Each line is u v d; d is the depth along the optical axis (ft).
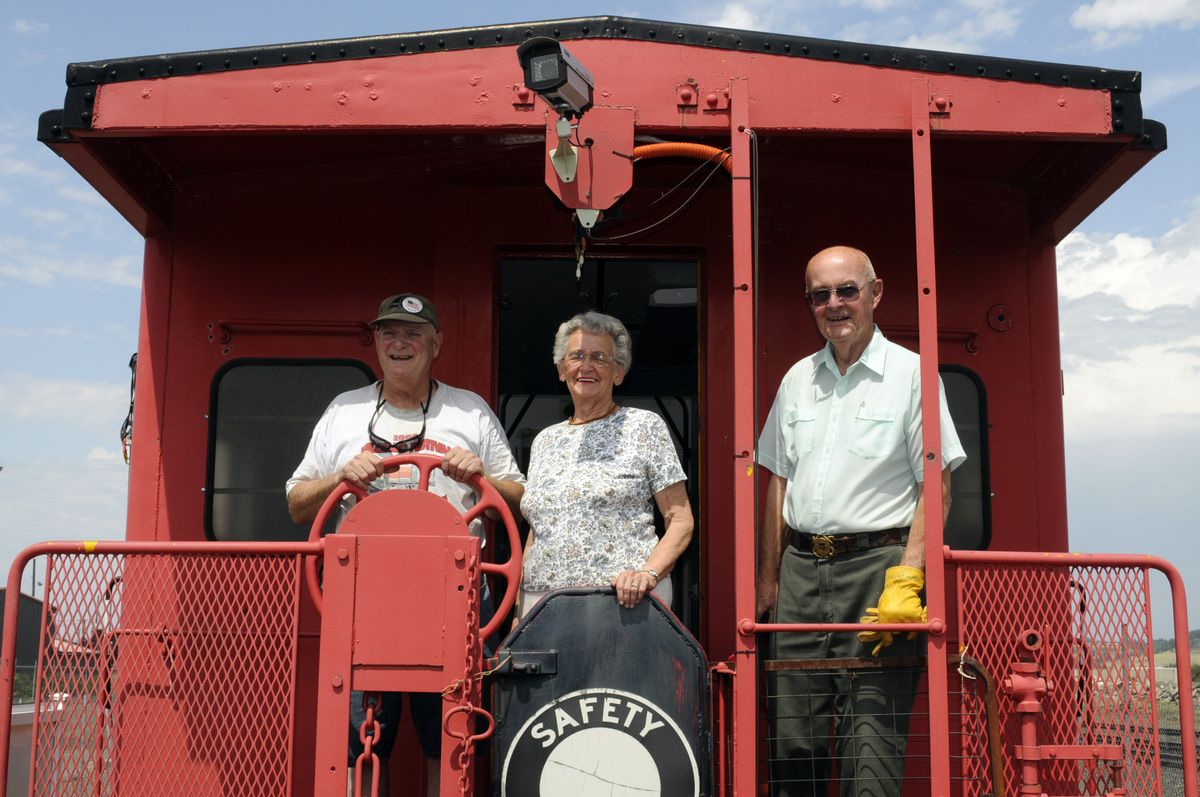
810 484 11.95
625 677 10.97
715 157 12.32
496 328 15.76
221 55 12.01
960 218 15.97
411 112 11.90
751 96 11.93
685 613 17.43
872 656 11.22
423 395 13.48
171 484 15.05
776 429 12.67
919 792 13.53
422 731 12.07
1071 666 11.14
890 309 15.66
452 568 10.55
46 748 11.11
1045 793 10.99
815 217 15.83
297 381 15.39
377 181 15.70
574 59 10.98
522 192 15.79
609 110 11.96
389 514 10.77
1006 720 11.32
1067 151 14.60
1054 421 15.61
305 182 15.67
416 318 12.93
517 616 12.16
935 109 11.94
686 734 10.87
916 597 10.92
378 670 10.43
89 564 11.40
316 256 15.56
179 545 11.32
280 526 15.02
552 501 11.93
